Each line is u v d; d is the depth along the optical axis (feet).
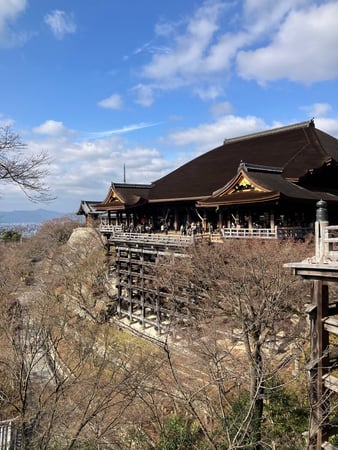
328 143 114.73
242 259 53.72
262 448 37.14
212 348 45.80
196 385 44.80
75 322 75.36
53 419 33.83
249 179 77.46
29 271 142.82
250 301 44.98
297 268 25.00
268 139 128.67
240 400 38.73
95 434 35.35
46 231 194.39
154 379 47.26
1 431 36.19
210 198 85.35
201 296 61.57
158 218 123.24
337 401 33.17
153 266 86.43
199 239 74.38
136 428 42.98
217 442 35.99
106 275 115.85
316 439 24.75
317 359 24.23
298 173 88.28
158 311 82.99
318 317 24.21
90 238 141.90
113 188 123.85
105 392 40.11
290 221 82.94
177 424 41.11
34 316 50.72
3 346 40.40
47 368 53.31
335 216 92.17
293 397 43.75
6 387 39.24
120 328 94.02
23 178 21.36
